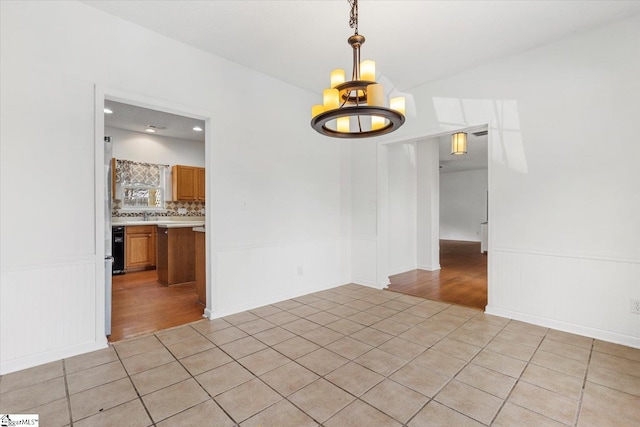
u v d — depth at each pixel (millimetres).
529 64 3014
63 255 2326
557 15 2484
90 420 1627
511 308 3135
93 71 2455
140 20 2611
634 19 2492
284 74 3621
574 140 2768
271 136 3678
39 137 2230
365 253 4500
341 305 3576
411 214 5781
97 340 2457
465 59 3211
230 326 2936
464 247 9234
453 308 3463
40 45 2234
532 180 3000
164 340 2617
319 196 4242
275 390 1895
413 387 1919
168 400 1796
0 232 2092
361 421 1613
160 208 6035
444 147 7477
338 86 1875
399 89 3957
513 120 3111
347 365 2191
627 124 2523
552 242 2893
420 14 2475
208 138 3168
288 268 3852
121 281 4707
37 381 1993
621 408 1705
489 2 2326
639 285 2479
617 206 2570
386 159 4469
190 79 2998
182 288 4301
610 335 2592
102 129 2496
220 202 3211
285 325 2959
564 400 1780
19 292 2154
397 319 3113
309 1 2340
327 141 4371
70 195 2357
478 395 1834
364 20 2559
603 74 2625
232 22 2625
